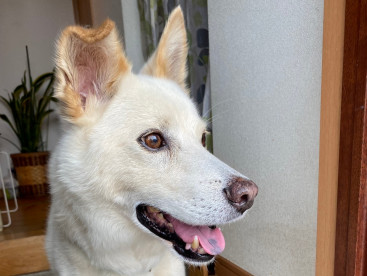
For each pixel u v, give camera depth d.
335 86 0.39
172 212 0.34
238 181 0.33
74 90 0.37
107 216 0.37
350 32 0.37
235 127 0.59
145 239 0.39
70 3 1.41
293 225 0.49
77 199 0.38
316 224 0.45
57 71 0.35
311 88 0.43
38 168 1.26
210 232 0.37
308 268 0.48
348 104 0.38
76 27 0.34
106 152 0.36
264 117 0.52
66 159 0.38
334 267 0.43
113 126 0.36
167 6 0.76
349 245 0.40
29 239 0.78
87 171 0.36
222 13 0.58
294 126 0.47
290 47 0.45
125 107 0.37
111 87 0.38
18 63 1.37
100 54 0.37
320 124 0.42
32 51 1.37
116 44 0.38
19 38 1.35
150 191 0.35
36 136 1.28
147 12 0.84
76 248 0.40
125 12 0.95
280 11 0.46
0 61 1.34
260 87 0.52
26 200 1.19
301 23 0.43
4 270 0.77
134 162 0.35
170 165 0.35
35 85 1.25
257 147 0.55
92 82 0.38
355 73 0.37
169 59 0.48
